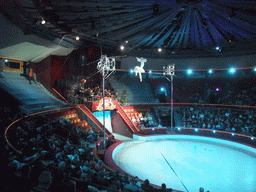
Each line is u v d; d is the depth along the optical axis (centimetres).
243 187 1089
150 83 3161
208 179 1180
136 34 2105
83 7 1349
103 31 1902
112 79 2912
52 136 1172
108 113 2342
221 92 2819
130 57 3008
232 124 2273
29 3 1055
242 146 1864
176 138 2192
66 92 2328
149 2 1420
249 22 1619
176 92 3056
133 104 2698
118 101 2550
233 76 2850
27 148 790
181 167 1359
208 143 2017
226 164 1427
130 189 727
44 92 2120
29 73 2161
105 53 2600
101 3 1301
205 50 2777
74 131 1636
